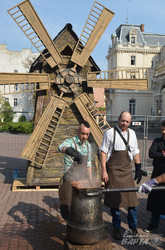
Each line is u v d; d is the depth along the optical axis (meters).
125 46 39.81
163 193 3.66
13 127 27.45
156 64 40.06
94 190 2.49
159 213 3.72
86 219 2.46
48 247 3.38
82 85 6.42
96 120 6.50
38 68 6.91
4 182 7.16
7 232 3.84
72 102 6.38
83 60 6.22
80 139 3.29
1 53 47.53
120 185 3.49
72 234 2.49
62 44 6.36
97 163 5.79
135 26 42.28
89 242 2.44
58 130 6.31
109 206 3.51
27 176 6.13
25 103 45.31
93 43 6.28
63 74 6.14
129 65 39.94
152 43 41.84
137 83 6.39
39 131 6.08
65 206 3.27
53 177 6.21
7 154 12.91
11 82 5.93
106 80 6.31
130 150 3.60
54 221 4.29
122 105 39.34
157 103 37.31
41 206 5.05
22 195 5.83
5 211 4.75
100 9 6.32
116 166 3.55
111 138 3.59
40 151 6.20
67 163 3.39
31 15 5.95
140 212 4.82
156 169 3.84
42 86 6.09
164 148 3.73
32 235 3.74
